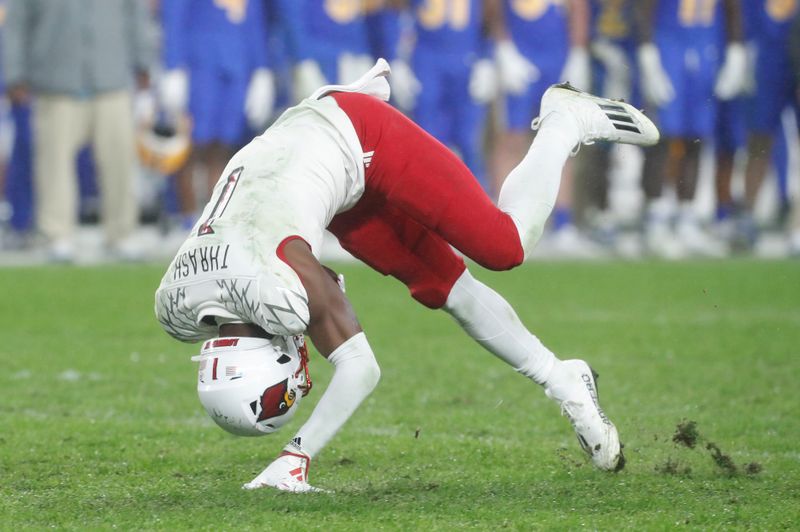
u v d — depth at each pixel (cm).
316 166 1662
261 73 4953
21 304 3675
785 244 5462
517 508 1583
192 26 4838
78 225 5706
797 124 5203
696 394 2455
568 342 3055
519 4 5044
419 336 3189
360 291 4091
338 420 1639
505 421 2228
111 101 4631
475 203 1756
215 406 1560
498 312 1830
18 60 4603
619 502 1614
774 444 2030
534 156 1908
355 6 5000
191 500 1623
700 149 5162
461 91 5066
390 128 1731
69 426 2142
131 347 3000
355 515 1538
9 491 1697
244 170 1648
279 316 1542
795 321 3388
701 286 4134
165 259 4912
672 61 5059
